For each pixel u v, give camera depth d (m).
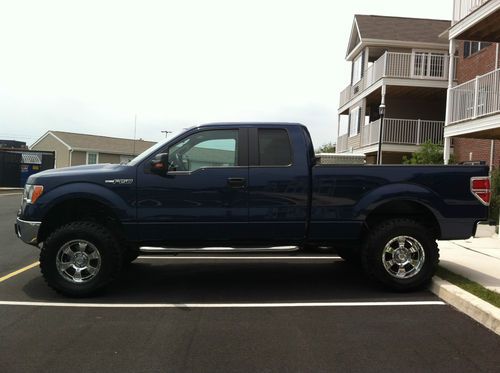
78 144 50.12
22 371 3.86
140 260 8.48
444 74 21.77
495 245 9.52
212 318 5.24
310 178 6.15
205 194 6.05
